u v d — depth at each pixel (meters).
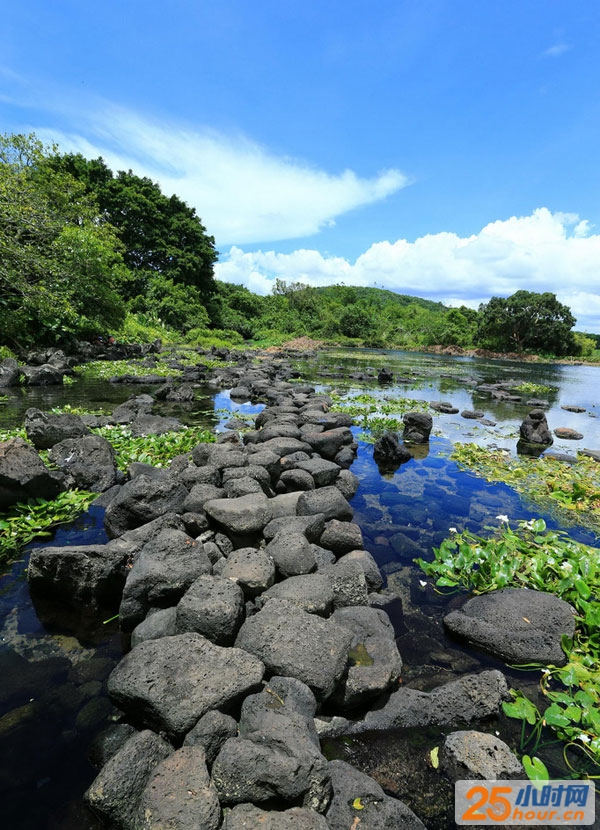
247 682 2.30
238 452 5.26
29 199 15.76
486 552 3.86
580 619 3.12
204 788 1.82
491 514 5.11
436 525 4.78
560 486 5.97
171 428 7.72
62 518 4.43
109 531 4.17
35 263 14.91
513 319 40.72
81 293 17.91
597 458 7.49
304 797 1.86
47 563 3.17
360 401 12.52
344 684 2.46
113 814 1.83
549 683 2.73
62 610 3.23
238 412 10.16
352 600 3.26
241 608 2.82
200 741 2.04
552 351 42.34
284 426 6.98
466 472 6.53
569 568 3.65
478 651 2.99
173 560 3.14
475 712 2.47
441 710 2.46
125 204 34.56
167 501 4.20
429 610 3.41
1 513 4.36
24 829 1.84
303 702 2.26
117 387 12.74
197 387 13.80
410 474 6.38
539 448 8.23
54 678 2.59
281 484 5.22
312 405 9.63
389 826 1.84
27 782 2.02
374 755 2.24
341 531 3.98
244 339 43.50
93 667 2.69
